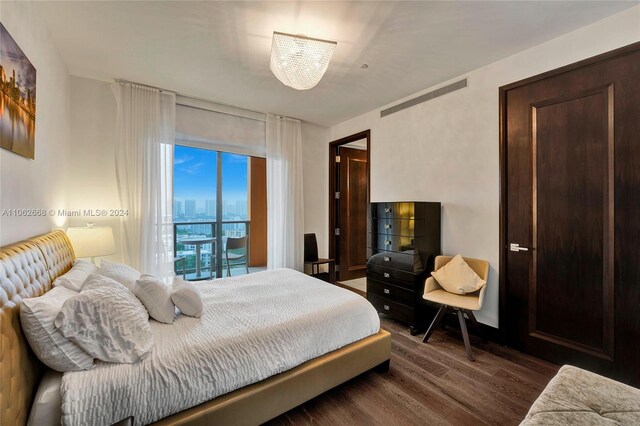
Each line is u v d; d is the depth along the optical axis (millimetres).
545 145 2307
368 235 3473
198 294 1917
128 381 1260
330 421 1679
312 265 4504
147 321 1580
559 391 1060
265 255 6199
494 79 2609
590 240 2086
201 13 1947
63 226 2615
